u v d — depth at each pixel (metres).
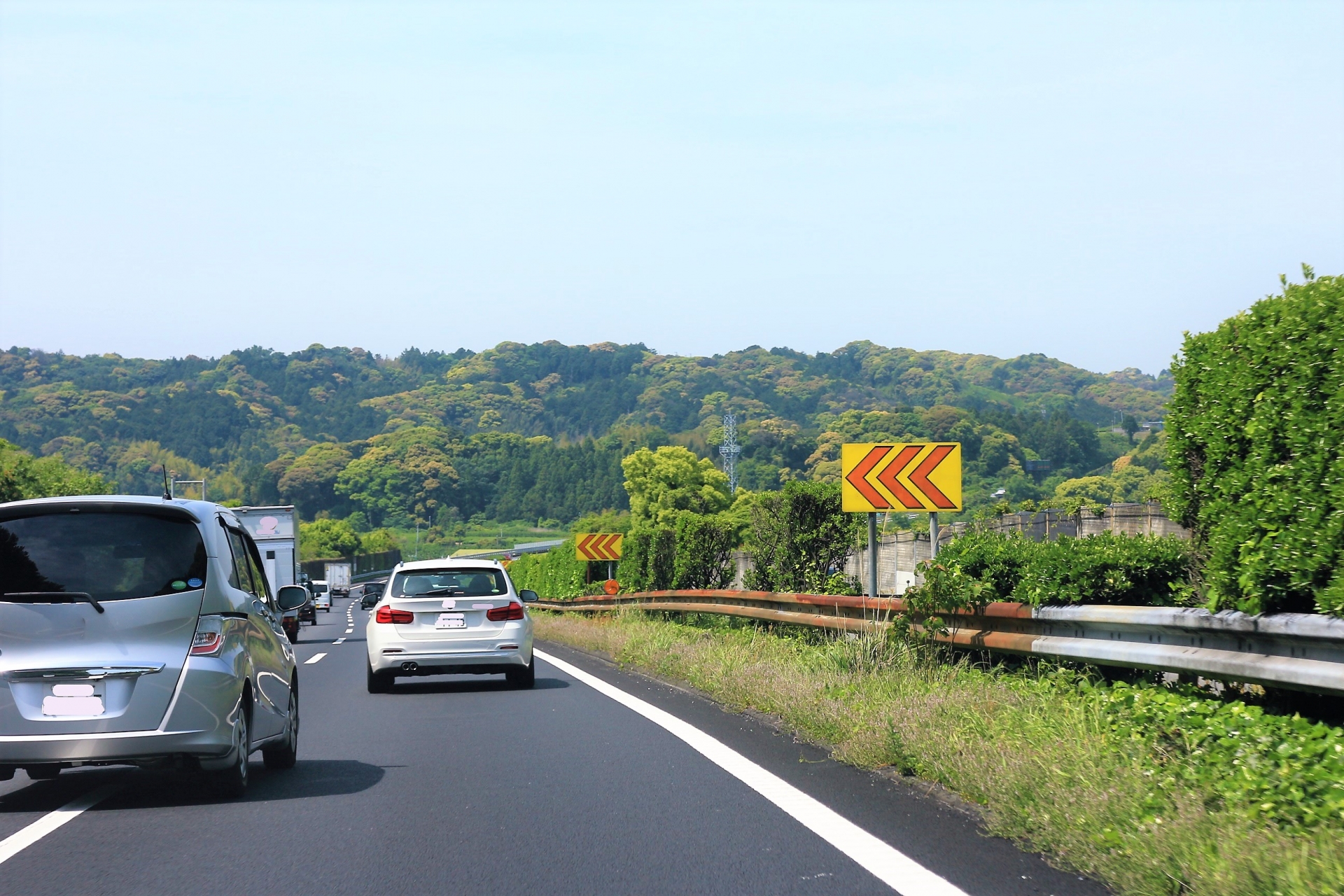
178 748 12.76
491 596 26.62
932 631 19.05
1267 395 11.98
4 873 10.23
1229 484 12.52
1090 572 15.95
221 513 14.57
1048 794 10.85
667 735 17.70
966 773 12.41
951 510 22.50
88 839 11.57
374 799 13.42
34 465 140.38
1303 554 11.30
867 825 11.27
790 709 18.02
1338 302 11.23
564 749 16.77
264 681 14.61
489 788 13.88
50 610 12.77
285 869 10.26
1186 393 13.59
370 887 9.62
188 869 10.29
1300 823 9.66
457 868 10.17
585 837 11.20
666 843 10.89
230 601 13.67
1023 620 16.64
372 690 26.86
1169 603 15.83
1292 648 11.32
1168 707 12.67
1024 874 9.52
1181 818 9.66
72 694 12.64
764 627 30.64
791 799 12.62
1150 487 14.95
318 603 117.12
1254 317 12.38
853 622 22.31
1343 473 10.95
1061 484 168.00
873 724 15.10
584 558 65.75
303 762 16.44
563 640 42.72
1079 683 14.97
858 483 22.59
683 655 27.75
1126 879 8.92
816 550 31.25
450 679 31.09
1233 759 11.04
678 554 42.09
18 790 14.49
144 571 13.14
